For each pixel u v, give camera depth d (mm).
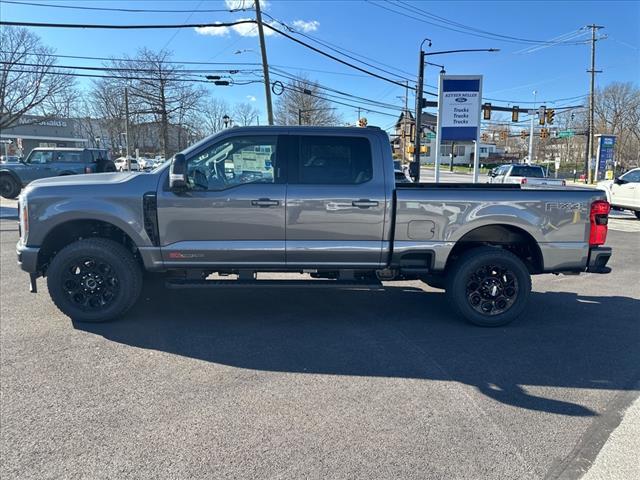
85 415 3352
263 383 3891
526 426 3311
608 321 5637
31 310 5641
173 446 3002
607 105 72062
